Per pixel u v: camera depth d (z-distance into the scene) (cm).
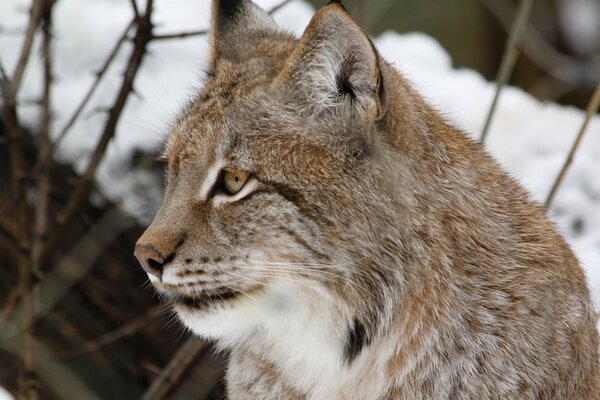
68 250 1293
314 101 844
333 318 850
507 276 861
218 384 1260
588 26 2466
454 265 854
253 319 866
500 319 851
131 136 1345
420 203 848
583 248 1313
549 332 855
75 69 1423
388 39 1658
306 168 832
